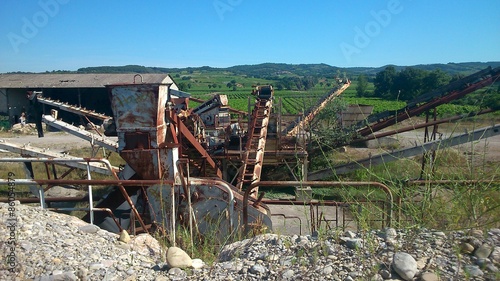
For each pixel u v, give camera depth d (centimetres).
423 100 1402
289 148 1277
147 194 652
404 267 299
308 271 325
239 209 630
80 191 1116
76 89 3881
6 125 3741
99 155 1819
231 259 405
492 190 357
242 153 1021
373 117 1515
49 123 884
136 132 635
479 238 337
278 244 405
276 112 1357
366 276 302
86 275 365
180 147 707
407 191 391
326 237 388
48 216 515
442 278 291
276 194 1223
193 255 491
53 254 402
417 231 358
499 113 525
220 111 1366
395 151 1123
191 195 637
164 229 566
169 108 666
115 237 498
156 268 398
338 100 1706
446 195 384
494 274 288
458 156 386
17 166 1488
